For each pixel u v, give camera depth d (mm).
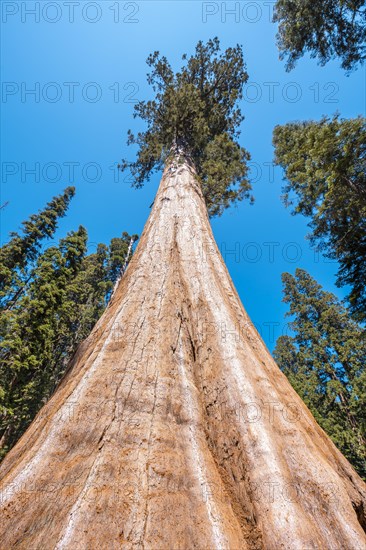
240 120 16094
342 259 11266
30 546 1556
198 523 1745
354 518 1871
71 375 3432
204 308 3922
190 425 2529
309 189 10188
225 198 11711
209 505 1876
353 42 11250
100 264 34500
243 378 2859
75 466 2018
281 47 13023
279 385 3184
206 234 5891
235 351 3217
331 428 21766
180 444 2318
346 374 23328
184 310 3932
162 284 4211
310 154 8406
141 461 2080
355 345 23531
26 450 2414
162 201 7340
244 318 4148
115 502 1777
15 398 14945
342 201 9656
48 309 17375
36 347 16141
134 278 4391
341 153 8016
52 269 19391
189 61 15891
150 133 15219
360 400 20672
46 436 2258
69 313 21516
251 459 2193
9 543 1588
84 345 4078
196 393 2898
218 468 2297
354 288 10984
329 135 7918
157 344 3244
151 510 1771
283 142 12703
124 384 2711
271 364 3541
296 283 31000
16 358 14945
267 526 1777
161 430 2375
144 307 3746
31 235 24969
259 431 2367
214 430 2584
